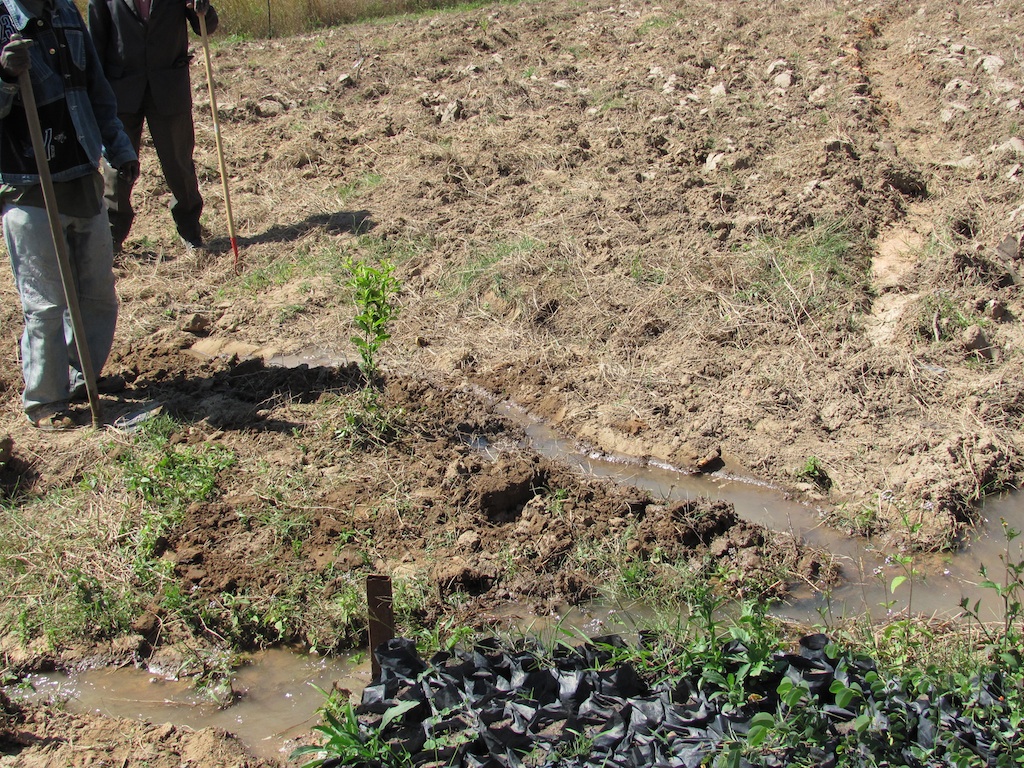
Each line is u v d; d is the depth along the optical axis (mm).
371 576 3787
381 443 5363
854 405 5496
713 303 6480
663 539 4586
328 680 3992
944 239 6922
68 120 5066
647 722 3342
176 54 7184
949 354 5902
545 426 5688
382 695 3521
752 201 7504
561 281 6855
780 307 6324
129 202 7523
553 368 6133
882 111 9258
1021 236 6781
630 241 7184
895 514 4781
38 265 5262
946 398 5559
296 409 5684
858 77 9719
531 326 6547
